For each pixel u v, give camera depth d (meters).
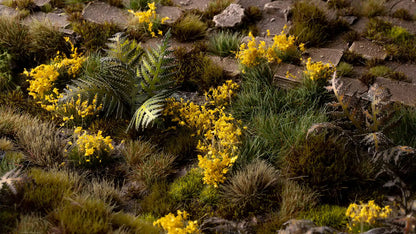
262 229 0.16
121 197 0.17
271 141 0.17
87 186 0.17
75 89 0.18
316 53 0.19
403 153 0.17
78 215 0.16
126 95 0.18
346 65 0.19
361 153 0.17
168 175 0.17
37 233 0.15
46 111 0.18
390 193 0.17
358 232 0.16
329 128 0.17
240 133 0.17
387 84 0.19
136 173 0.17
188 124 0.18
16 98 0.19
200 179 0.17
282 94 0.19
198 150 0.17
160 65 0.18
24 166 0.17
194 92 0.19
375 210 0.16
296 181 0.17
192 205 0.17
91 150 0.17
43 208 0.16
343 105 0.17
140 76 0.18
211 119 0.18
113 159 0.18
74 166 0.17
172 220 0.16
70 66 0.19
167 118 0.18
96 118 0.18
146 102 0.18
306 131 0.17
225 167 0.17
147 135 0.18
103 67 0.18
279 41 0.19
